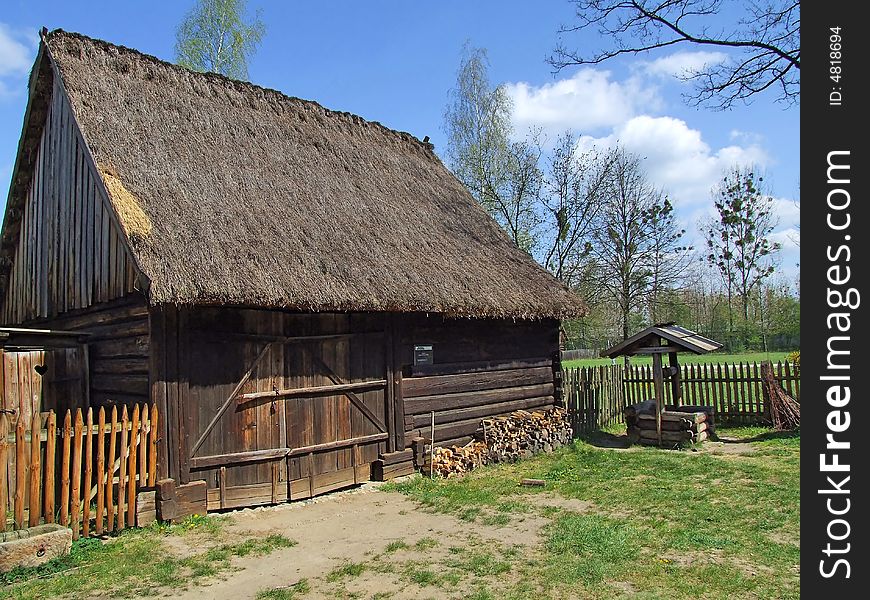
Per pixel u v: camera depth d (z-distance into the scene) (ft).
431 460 33.68
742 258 136.77
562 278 95.86
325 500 28.99
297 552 21.70
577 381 48.32
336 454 30.76
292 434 29.09
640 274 100.58
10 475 22.74
